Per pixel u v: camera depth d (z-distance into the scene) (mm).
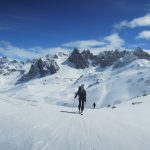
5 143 10469
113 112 28719
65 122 16391
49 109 23719
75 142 11406
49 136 12039
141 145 11703
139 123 19328
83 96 24250
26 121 14961
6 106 20469
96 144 11383
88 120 18531
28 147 10133
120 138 12836
